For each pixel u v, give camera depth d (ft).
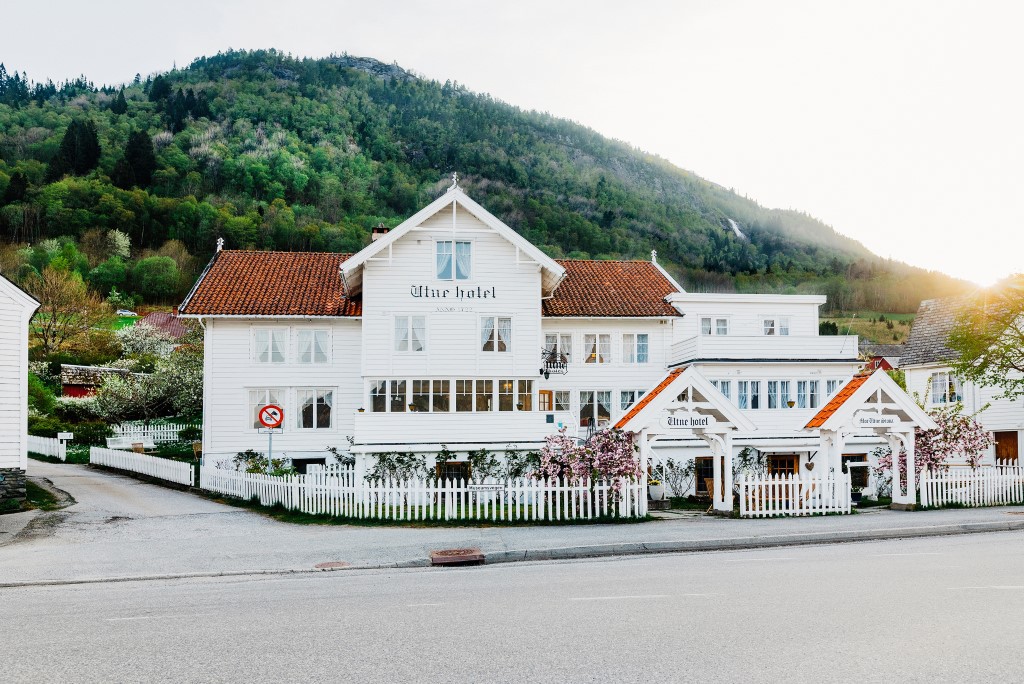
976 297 108.68
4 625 33.45
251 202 459.73
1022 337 100.07
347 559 53.83
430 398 103.76
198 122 545.85
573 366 118.11
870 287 493.77
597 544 56.80
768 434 110.42
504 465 97.35
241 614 34.68
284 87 655.76
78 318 242.37
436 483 96.89
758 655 25.62
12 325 90.07
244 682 23.77
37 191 418.31
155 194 453.58
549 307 117.50
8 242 387.75
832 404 77.66
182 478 104.78
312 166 514.27
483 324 105.91
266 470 94.22
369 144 594.65
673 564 48.60
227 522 75.20
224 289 115.03
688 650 26.37
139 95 626.23
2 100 571.28
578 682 22.99
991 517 68.33
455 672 24.26
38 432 153.17
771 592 36.78
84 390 192.65
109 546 61.57
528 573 46.55
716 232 620.90
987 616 30.99
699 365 109.91
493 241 106.73
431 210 104.06
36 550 60.29
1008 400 117.80
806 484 75.15
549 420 104.58
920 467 79.25
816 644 26.91
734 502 94.99
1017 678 22.95
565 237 525.34
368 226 460.14
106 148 479.41
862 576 40.91
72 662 26.58
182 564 53.01
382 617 33.04
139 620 33.94
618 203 605.31
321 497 77.15
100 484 108.37
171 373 159.43
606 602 35.27
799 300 124.36
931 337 133.59
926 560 46.47
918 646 26.53
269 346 113.09
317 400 113.91
